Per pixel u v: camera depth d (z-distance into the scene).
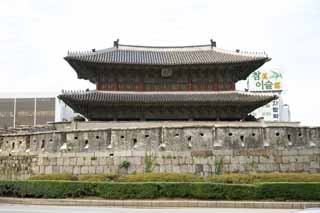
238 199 32.53
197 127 41.78
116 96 52.59
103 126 49.78
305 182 33.16
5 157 46.72
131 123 49.00
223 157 41.06
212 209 29.62
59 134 43.53
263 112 132.75
